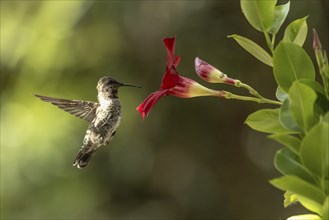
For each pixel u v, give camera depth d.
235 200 13.53
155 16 12.62
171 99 13.07
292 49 3.60
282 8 3.99
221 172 13.55
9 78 12.48
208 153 13.42
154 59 12.66
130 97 12.54
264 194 13.55
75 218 12.19
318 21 12.32
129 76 12.62
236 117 13.32
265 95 13.05
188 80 4.16
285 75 3.59
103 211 12.71
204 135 13.36
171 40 4.02
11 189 11.66
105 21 12.39
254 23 3.95
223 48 12.72
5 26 12.49
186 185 13.38
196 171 13.41
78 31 12.32
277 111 3.62
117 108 6.37
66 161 11.75
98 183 12.60
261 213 13.50
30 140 11.69
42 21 12.30
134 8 12.50
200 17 12.67
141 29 12.60
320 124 3.06
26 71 12.35
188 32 12.66
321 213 3.42
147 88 12.66
